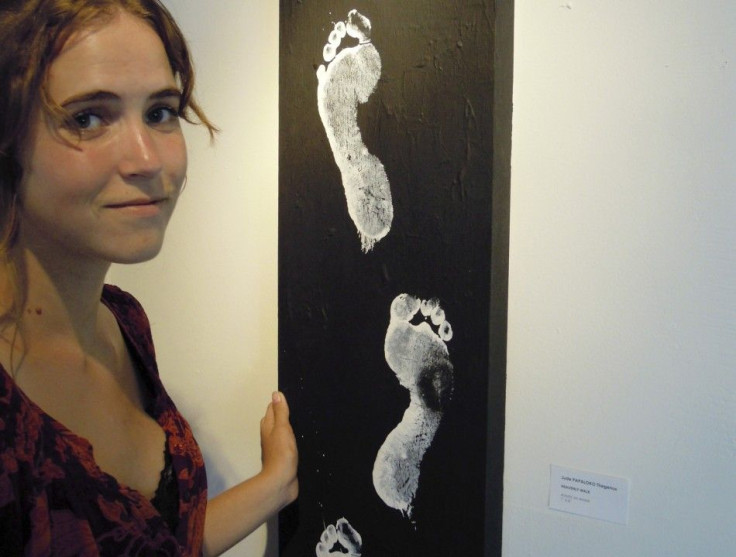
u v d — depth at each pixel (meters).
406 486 0.87
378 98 0.84
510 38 0.81
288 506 0.96
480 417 0.81
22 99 0.54
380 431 0.88
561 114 0.82
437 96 0.80
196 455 0.77
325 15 0.87
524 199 0.85
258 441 1.10
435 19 0.79
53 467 0.58
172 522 0.71
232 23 1.04
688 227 0.77
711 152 0.75
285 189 0.93
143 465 0.72
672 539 0.81
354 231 0.88
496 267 0.81
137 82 0.58
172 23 0.66
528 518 0.89
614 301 0.81
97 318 0.76
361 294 0.88
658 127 0.77
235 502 0.84
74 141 0.56
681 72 0.75
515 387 0.88
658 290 0.79
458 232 0.81
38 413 0.58
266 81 1.02
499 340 0.84
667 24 0.76
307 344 0.93
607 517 0.84
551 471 0.87
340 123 0.87
